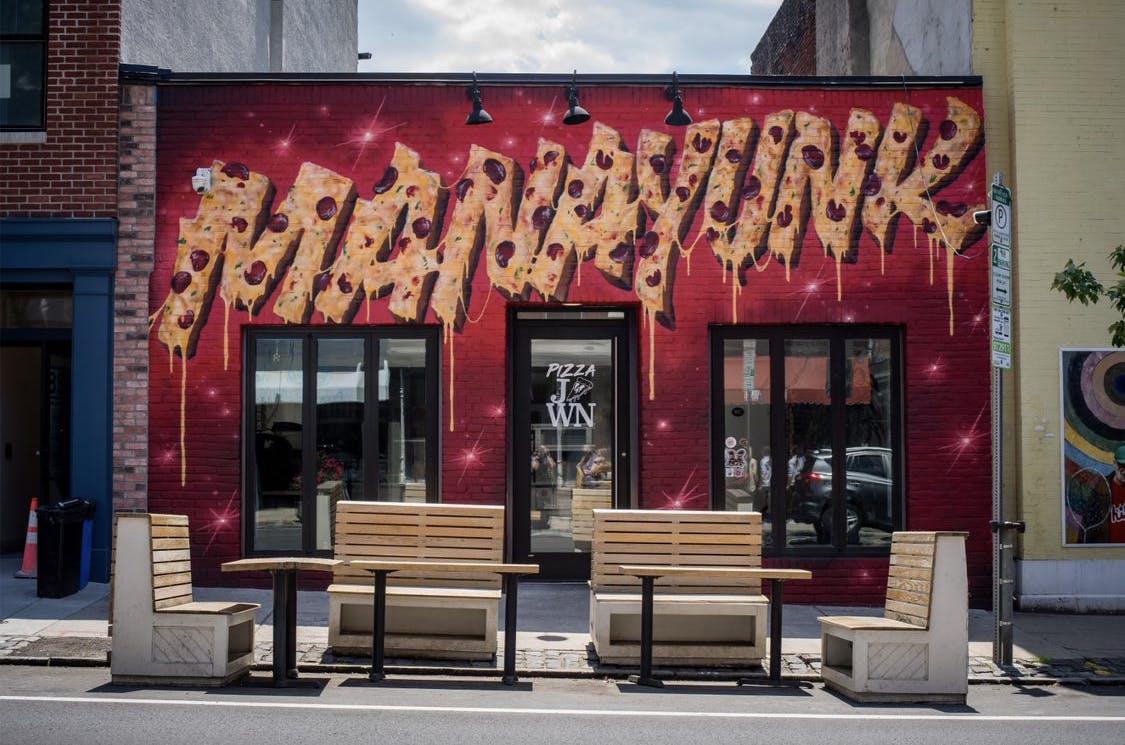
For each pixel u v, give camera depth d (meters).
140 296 11.02
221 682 7.32
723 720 6.70
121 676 7.32
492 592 8.46
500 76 11.16
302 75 11.09
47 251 10.98
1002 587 8.66
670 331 11.09
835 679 7.77
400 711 6.70
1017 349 11.18
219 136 11.12
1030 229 11.17
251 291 11.05
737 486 11.22
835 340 11.34
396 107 11.17
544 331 11.51
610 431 11.50
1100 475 11.10
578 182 11.16
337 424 11.18
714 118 11.25
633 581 8.79
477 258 11.09
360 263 11.08
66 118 11.05
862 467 11.31
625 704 7.13
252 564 7.42
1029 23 11.28
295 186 11.11
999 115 11.38
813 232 11.21
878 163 11.28
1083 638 9.74
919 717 6.94
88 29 11.12
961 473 11.13
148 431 10.99
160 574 7.46
